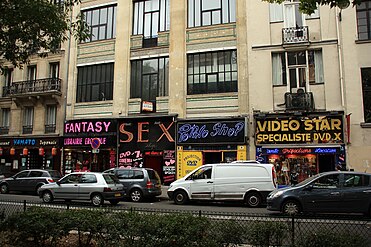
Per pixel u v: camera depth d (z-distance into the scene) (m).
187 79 21.09
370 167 16.88
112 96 22.77
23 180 19.11
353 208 10.82
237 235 5.65
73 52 24.19
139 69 22.41
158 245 5.59
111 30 23.58
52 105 24.64
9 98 25.84
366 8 18.31
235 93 19.81
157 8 22.67
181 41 21.30
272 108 18.80
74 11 24.41
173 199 15.32
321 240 5.22
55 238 6.52
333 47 18.39
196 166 19.67
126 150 21.34
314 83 18.52
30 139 24.23
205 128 19.77
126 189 16.23
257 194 14.14
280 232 5.60
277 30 19.39
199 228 5.66
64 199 14.76
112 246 5.99
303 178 17.91
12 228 6.62
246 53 19.91
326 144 17.56
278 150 18.25
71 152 23.12
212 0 21.41
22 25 9.47
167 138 20.53
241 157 18.89
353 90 17.67
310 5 6.25
